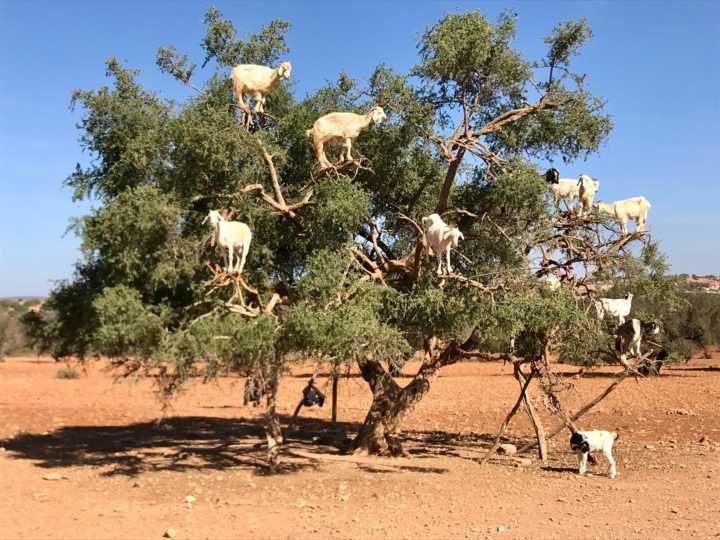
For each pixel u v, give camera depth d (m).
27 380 39.84
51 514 10.33
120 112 13.91
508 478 13.48
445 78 14.17
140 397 31.30
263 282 13.98
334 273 12.27
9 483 12.70
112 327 11.06
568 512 10.45
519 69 14.64
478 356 15.67
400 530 9.35
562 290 13.84
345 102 16.44
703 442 17.84
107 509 10.67
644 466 14.70
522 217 14.94
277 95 15.86
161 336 11.39
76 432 20.45
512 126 15.84
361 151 15.41
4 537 8.98
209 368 11.67
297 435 20.23
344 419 24.64
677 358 41.31
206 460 15.47
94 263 13.66
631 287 15.52
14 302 70.62
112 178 13.66
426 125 14.55
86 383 38.47
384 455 15.89
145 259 12.43
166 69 15.16
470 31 13.58
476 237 15.97
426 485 12.71
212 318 11.85
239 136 12.51
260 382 13.84
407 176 15.93
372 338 11.66
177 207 12.28
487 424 22.50
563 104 15.14
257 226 13.77
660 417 22.80
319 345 11.38
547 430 20.83
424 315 13.57
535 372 15.24
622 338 15.37
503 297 13.20
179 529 9.41
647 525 9.53
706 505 10.83
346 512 10.52
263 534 9.16
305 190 14.12
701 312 42.91
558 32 14.73
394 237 17.58
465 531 9.27
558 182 14.96
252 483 12.75
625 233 14.75
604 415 23.67
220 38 15.98
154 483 12.73
